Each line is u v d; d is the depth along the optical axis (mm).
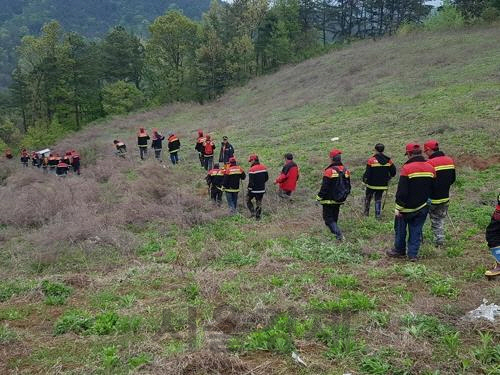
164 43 51406
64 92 49500
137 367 4613
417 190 7250
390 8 63812
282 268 7523
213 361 4605
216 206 12578
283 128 23125
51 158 23891
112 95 50594
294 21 55969
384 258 7676
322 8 62812
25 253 9750
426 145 7941
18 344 5410
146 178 16125
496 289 5895
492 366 4305
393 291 6270
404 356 4582
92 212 12250
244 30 53625
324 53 49719
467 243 7953
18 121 61000
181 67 52688
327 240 8875
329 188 8586
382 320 5320
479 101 18531
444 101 20000
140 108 51656
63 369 4793
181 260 8492
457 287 6211
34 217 12766
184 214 11477
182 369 4520
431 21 48656
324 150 17281
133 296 6695
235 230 10344
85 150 27016
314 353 4801
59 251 9266
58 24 50219
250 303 6133
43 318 6254
